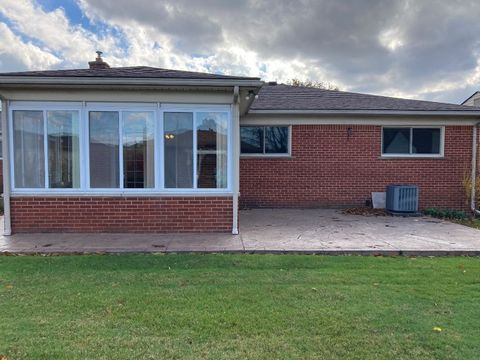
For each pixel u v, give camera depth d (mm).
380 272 4922
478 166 11102
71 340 2988
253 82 6805
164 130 7230
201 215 7352
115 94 7102
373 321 3387
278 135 11211
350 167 11094
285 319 3410
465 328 3264
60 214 7219
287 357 2762
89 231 7258
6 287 4211
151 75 6953
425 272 4941
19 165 7145
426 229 7941
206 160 7324
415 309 3674
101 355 2766
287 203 11156
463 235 7277
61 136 7156
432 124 10961
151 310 3586
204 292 4094
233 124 7238
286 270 4984
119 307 3652
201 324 3297
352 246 6254
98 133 7188
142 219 7297
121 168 7238
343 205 11148
